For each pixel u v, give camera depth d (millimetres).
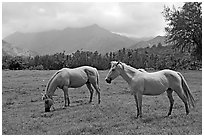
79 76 18406
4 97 21953
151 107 16547
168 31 44469
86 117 14203
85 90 24812
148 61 69250
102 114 14742
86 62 67625
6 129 12766
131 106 16906
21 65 59625
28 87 26453
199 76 35281
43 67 64812
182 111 15422
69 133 11742
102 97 21203
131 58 73250
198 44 42688
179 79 14492
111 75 14688
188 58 56031
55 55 76000
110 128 12273
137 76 14320
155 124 12789
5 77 34031
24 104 19219
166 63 61062
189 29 41719
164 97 20469
